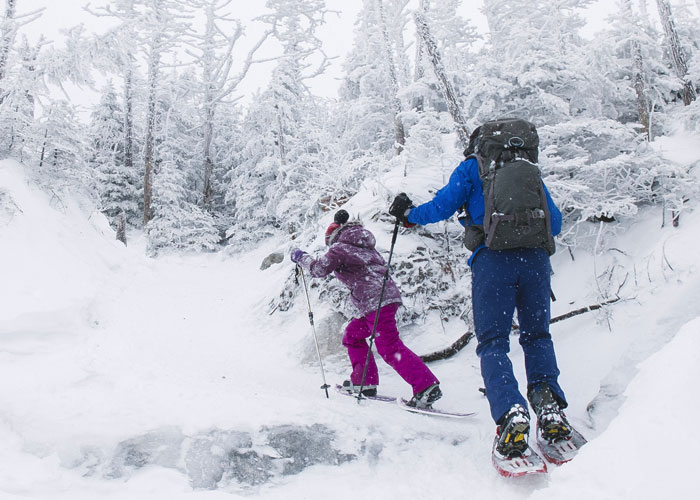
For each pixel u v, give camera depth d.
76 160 6.51
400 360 3.15
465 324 4.43
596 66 6.48
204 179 22.19
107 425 2.27
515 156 2.46
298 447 2.36
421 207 2.75
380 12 14.20
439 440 2.64
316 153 16.41
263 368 4.18
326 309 4.80
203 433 2.31
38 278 4.24
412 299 4.50
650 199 4.52
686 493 1.31
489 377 2.31
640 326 3.29
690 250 3.63
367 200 5.74
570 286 4.38
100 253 6.64
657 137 6.24
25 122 5.92
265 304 5.78
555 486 1.59
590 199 4.52
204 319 5.80
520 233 2.32
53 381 2.82
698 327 1.81
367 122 15.50
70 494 1.92
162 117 22.62
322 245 5.41
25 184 5.66
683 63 7.89
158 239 17.56
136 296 6.02
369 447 2.46
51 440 2.17
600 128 4.78
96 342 3.86
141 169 22.36
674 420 1.52
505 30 13.78
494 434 2.72
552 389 2.31
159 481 2.04
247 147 17.67
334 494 2.10
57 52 6.37
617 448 1.57
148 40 19.20
